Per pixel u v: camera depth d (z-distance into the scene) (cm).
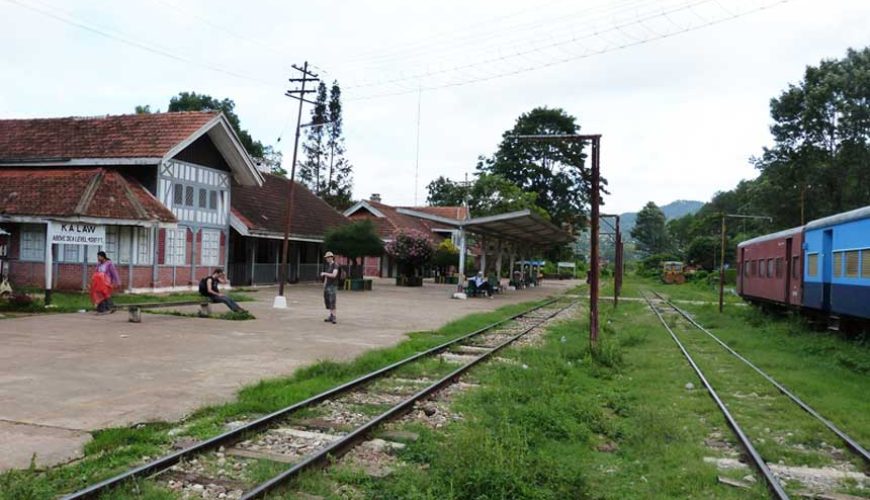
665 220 13462
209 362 1120
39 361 1053
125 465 582
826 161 4675
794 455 715
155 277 2478
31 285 2281
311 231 3694
